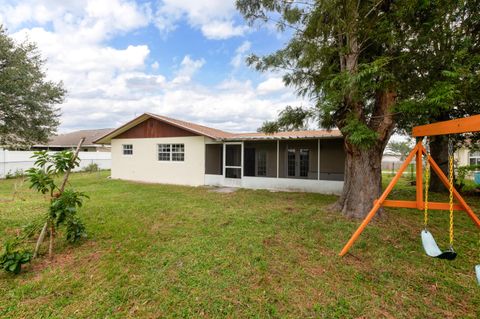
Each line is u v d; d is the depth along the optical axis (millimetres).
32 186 3375
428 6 3928
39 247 3506
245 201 7516
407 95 4715
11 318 2271
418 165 3760
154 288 2709
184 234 4340
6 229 4559
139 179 13359
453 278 2971
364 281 2881
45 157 3447
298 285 2781
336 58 5520
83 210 6066
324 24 4664
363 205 5348
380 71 3877
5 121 13586
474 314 2348
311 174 12523
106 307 2422
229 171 14070
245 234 4344
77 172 17828
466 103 5125
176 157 12383
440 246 3973
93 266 3211
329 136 9469
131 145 13703
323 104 4449
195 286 2744
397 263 3324
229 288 2711
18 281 2863
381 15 4504
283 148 13219
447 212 6188
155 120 12898
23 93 13250
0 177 13555
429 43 4344
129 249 3703
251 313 2334
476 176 5035
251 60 5812
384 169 24141
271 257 3439
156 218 5379
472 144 9297
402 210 6340
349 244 3543
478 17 5016
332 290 2691
